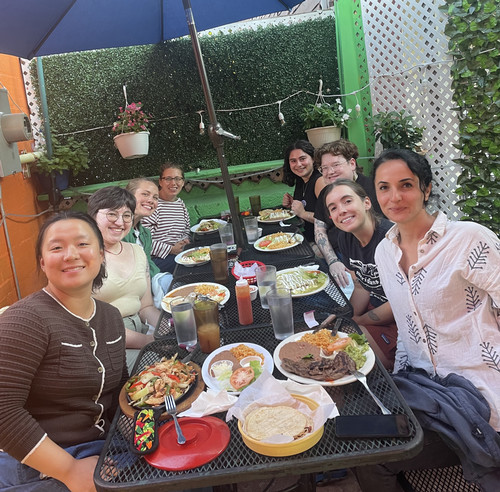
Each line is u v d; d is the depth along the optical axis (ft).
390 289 4.90
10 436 3.63
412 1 12.07
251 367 4.09
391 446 2.97
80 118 13.55
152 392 3.80
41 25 7.98
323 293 5.95
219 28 13.60
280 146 14.56
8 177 10.71
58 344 4.04
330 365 3.93
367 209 6.46
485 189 11.57
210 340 4.63
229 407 3.55
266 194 14.70
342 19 13.43
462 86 11.41
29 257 11.63
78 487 3.62
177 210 12.05
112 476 2.98
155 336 5.23
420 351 4.67
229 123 14.25
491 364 4.15
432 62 12.09
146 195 9.28
